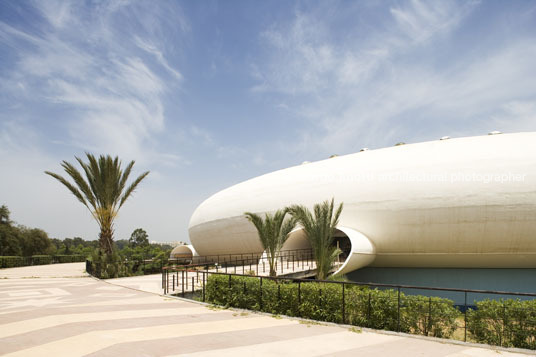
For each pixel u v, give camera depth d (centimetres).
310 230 1577
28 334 724
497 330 717
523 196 1847
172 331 762
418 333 778
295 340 701
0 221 4366
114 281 1853
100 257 2228
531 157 1908
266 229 1591
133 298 1238
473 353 636
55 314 932
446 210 1967
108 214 2391
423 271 2231
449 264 2144
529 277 2028
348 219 2219
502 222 1881
